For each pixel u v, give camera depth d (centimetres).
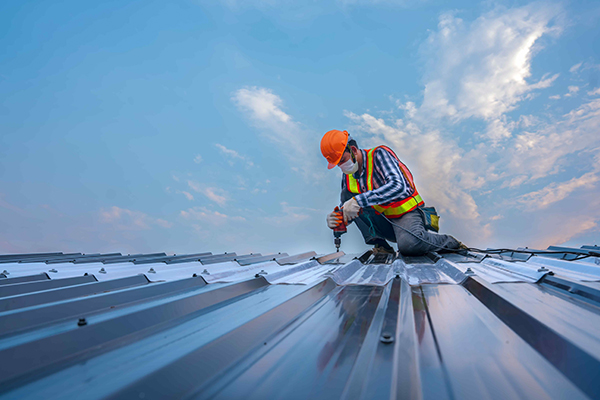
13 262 486
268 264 495
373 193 586
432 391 97
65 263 486
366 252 647
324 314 186
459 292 234
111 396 87
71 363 115
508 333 147
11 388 97
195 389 101
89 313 182
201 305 197
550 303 191
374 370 106
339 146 641
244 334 143
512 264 350
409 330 146
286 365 118
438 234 645
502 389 99
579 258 383
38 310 167
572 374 105
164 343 132
